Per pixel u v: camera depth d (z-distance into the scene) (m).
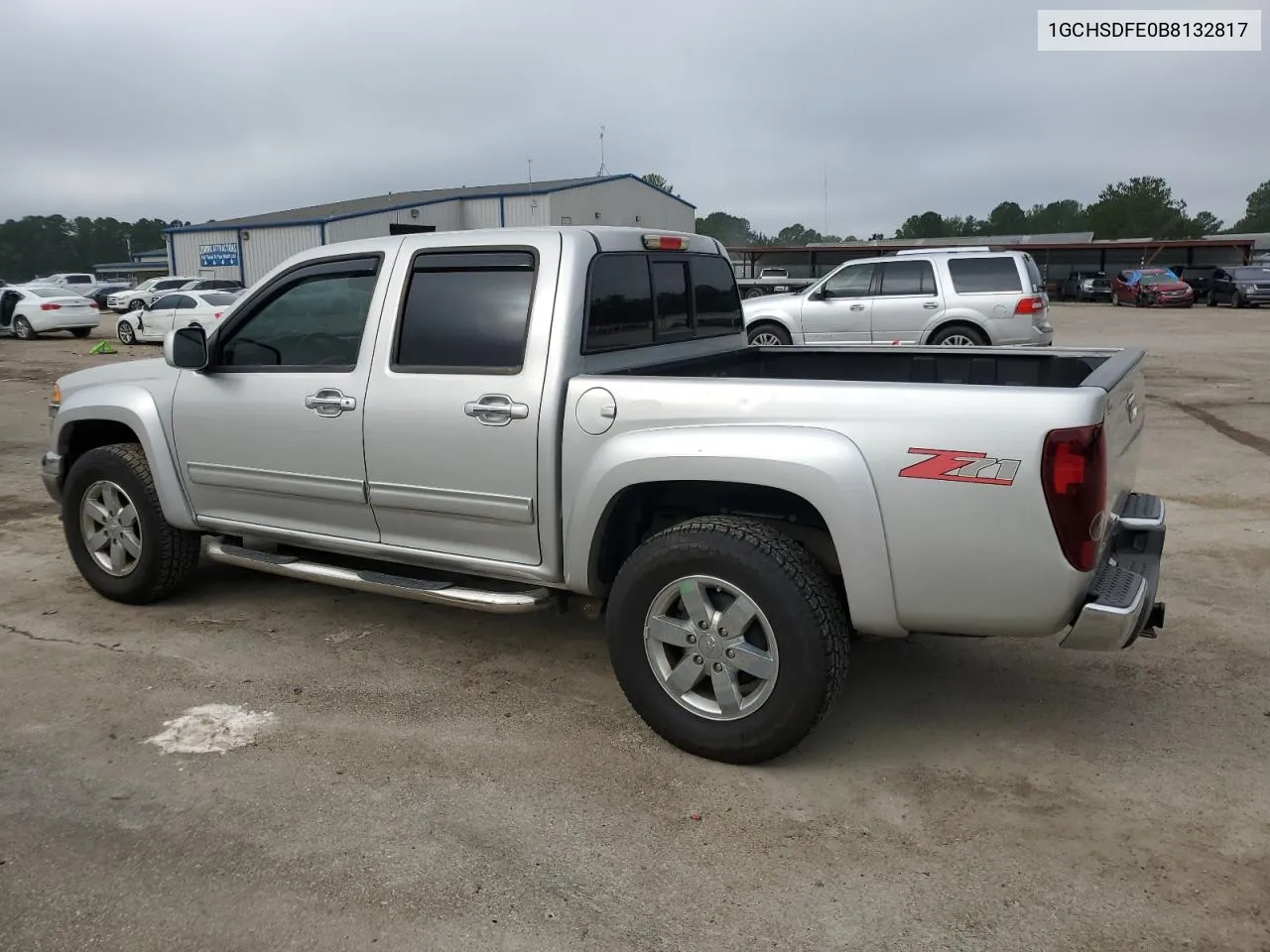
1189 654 4.38
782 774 3.42
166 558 4.92
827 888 2.80
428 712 3.91
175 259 43.59
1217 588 5.19
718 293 4.91
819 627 3.22
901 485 3.10
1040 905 2.71
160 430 4.75
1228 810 3.16
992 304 12.54
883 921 2.66
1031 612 3.05
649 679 3.55
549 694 4.08
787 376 5.20
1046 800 3.24
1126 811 3.17
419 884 2.84
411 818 3.16
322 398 4.18
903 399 3.10
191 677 4.24
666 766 3.49
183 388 4.67
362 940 2.61
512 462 3.76
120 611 5.05
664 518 3.94
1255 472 7.89
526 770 3.46
